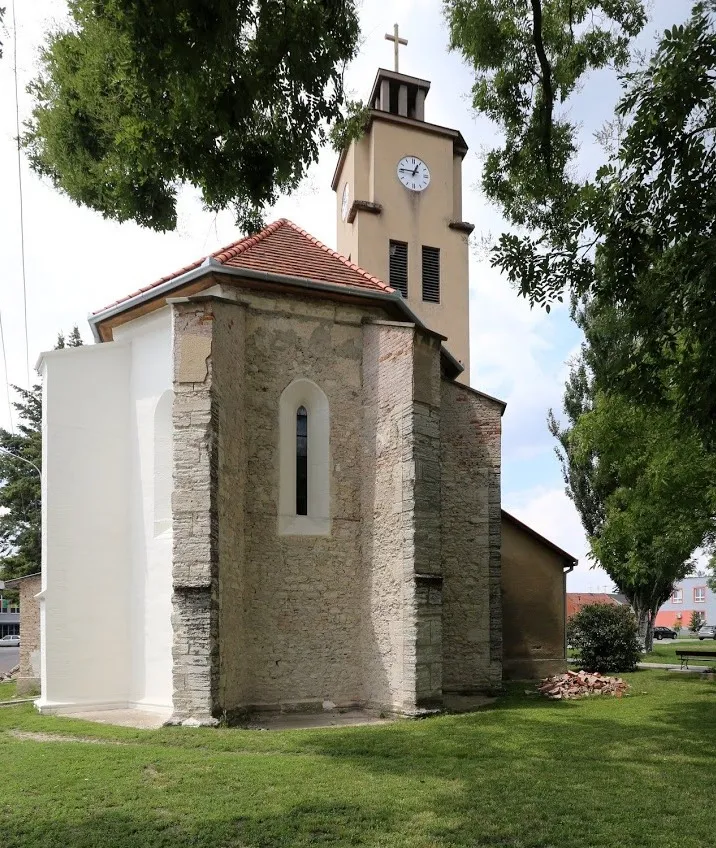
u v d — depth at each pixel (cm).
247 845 588
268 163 883
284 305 1373
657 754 889
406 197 2481
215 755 890
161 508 1382
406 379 1298
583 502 3047
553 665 1911
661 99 768
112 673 1369
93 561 1395
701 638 6253
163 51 707
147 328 1459
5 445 3728
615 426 1470
